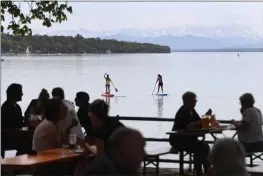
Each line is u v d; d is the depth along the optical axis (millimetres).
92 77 133000
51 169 15461
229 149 7609
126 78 132500
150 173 21422
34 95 81312
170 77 135875
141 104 71375
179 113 20609
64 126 17141
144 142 8039
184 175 21234
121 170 8047
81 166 15102
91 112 13539
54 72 153500
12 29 28812
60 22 29484
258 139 20703
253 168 18734
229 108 64438
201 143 20328
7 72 146875
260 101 68375
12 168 13695
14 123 21203
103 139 13008
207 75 144750
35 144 16141
